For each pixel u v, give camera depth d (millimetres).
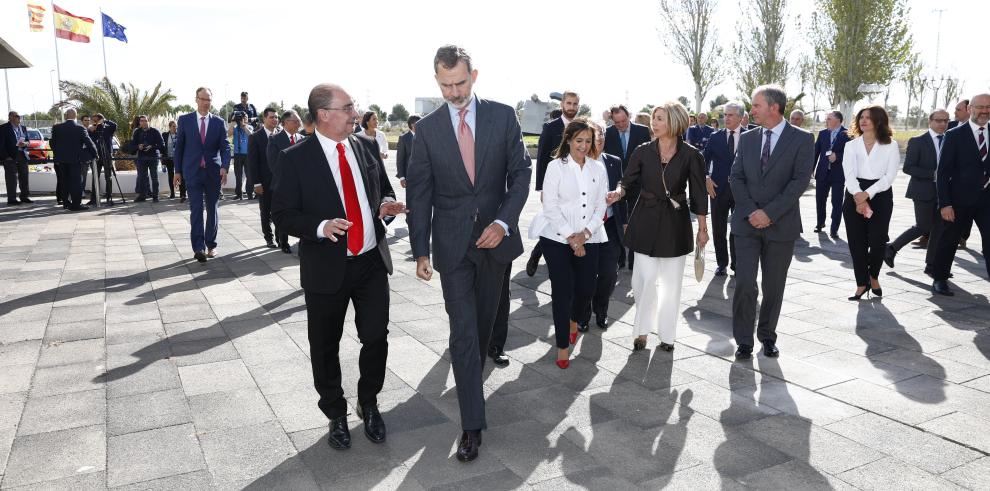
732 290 6410
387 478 2910
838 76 29734
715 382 4035
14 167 13367
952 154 5859
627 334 5027
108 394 3799
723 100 53781
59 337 4840
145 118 14125
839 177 9477
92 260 7801
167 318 5355
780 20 30203
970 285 6480
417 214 3203
